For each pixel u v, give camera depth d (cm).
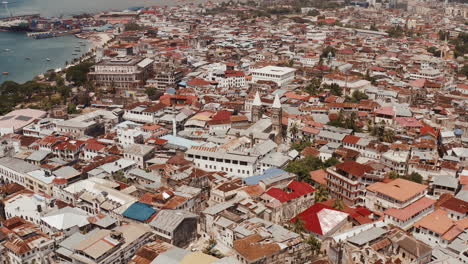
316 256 16838
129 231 16812
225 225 17450
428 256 15850
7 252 16538
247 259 14888
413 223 18450
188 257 15288
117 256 15650
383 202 19288
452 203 19100
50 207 19562
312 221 17962
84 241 15988
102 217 18088
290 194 19725
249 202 18962
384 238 16500
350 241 16162
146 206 18600
